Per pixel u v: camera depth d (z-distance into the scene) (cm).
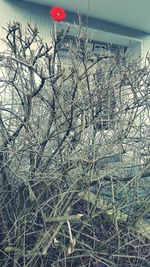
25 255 226
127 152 296
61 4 643
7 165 243
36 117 280
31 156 259
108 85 268
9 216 256
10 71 277
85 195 256
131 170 290
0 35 542
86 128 263
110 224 274
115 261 267
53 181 252
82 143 260
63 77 252
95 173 257
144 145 292
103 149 263
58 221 221
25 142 253
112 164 280
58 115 264
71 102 242
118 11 696
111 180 249
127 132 277
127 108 274
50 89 279
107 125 276
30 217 253
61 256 253
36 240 248
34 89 247
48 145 274
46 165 259
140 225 277
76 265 259
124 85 281
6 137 257
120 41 785
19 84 280
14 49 237
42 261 233
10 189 268
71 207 250
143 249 272
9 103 299
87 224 242
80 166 254
